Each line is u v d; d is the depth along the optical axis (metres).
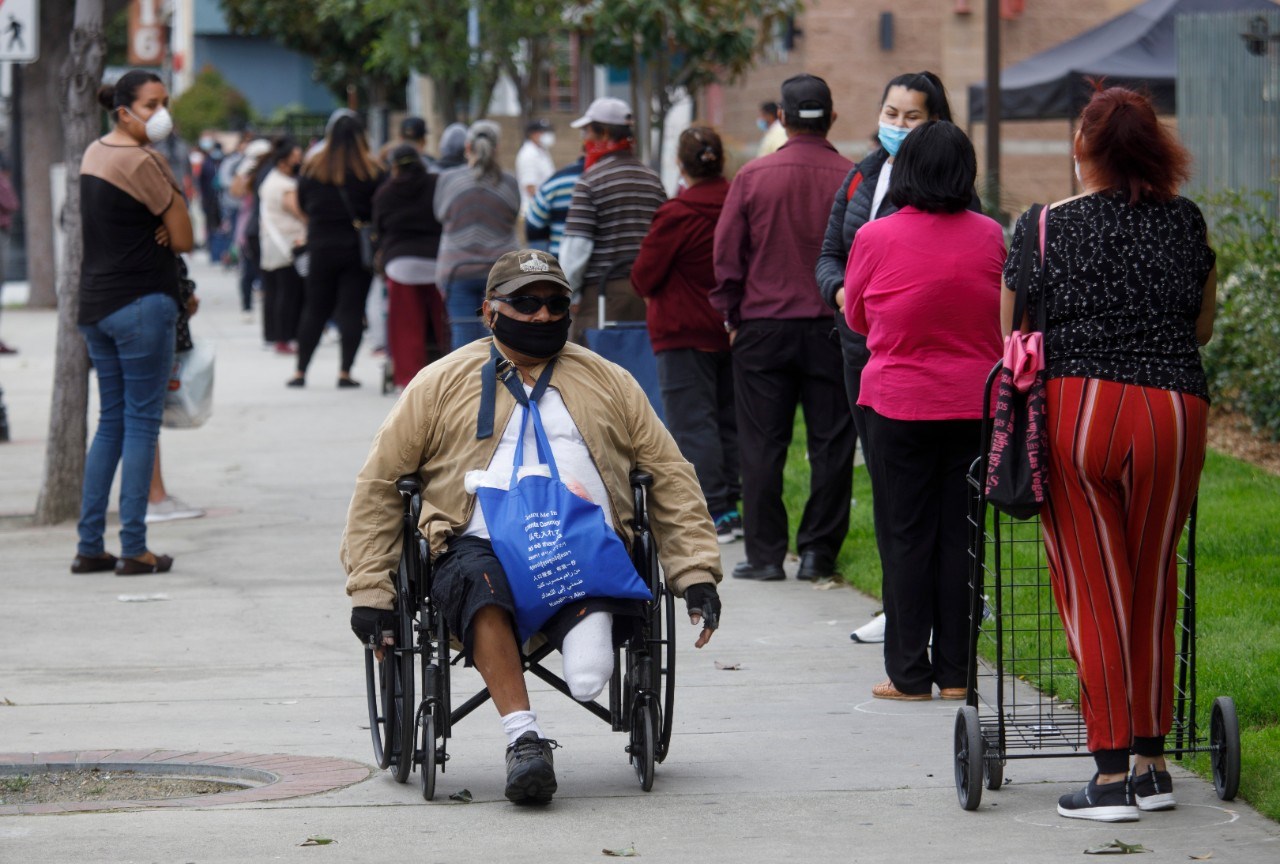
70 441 29.64
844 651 20.27
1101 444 13.44
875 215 18.45
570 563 13.92
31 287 71.75
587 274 28.03
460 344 38.22
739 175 23.06
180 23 164.38
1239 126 41.31
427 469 14.59
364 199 45.16
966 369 17.12
